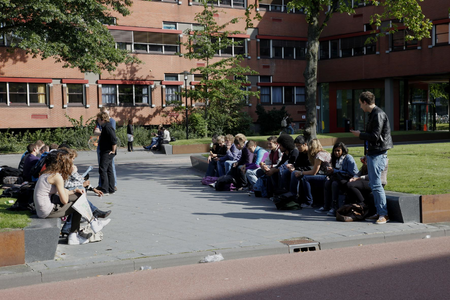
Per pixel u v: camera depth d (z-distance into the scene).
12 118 32.69
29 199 7.62
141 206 10.03
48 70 33.81
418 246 6.80
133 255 6.18
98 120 11.79
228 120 38.22
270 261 6.14
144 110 37.56
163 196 11.39
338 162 8.93
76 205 6.80
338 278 5.36
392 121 38.16
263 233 7.36
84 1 26.44
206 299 4.77
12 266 5.79
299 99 43.78
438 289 4.90
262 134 40.75
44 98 34.00
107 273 5.78
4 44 32.16
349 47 39.56
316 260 6.14
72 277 5.64
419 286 5.02
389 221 8.09
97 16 28.47
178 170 17.77
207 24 36.75
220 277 5.48
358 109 40.59
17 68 32.72
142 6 37.19
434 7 33.91
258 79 41.78
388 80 37.75
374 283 5.16
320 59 41.59
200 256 6.20
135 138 34.16
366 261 6.05
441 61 33.94
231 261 6.16
